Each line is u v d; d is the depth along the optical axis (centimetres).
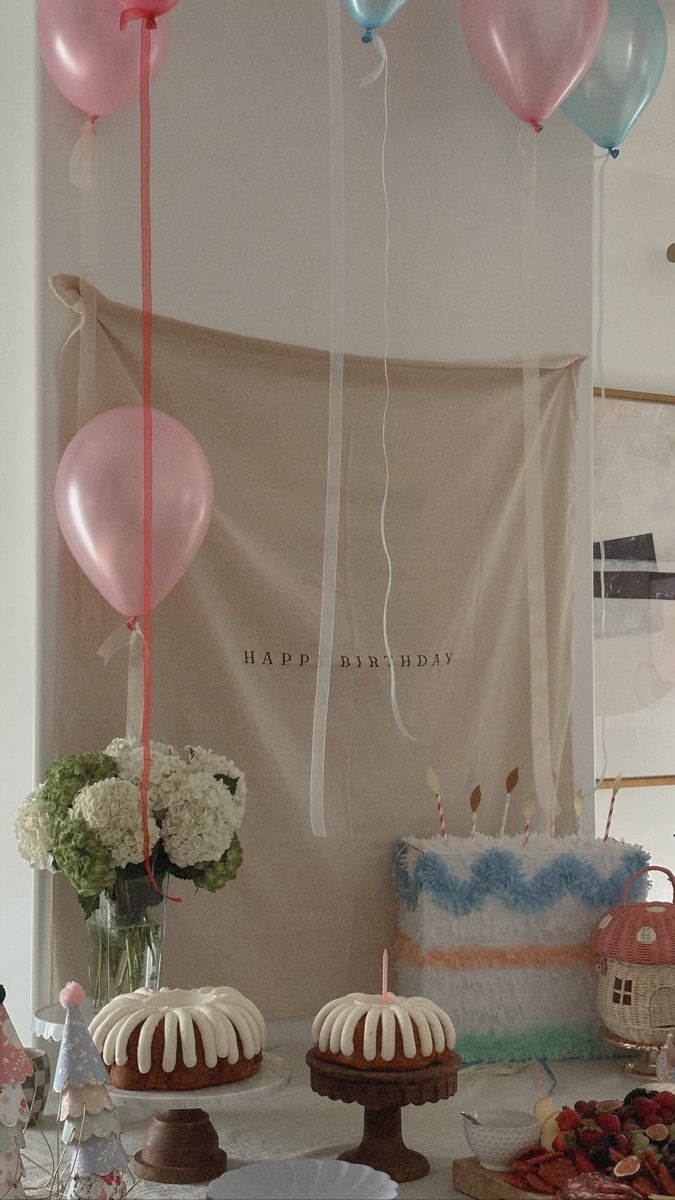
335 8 195
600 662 292
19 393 207
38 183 195
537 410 219
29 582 199
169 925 200
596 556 293
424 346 232
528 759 234
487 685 231
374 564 221
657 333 309
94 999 170
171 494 172
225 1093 142
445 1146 164
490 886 200
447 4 236
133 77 185
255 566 209
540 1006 201
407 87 231
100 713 196
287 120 219
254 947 207
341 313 196
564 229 246
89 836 165
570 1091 187
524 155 215
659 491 302
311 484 215
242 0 215
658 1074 175
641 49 217
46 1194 142
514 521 235
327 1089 152
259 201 216
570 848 211
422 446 226
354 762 218
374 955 216
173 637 202
